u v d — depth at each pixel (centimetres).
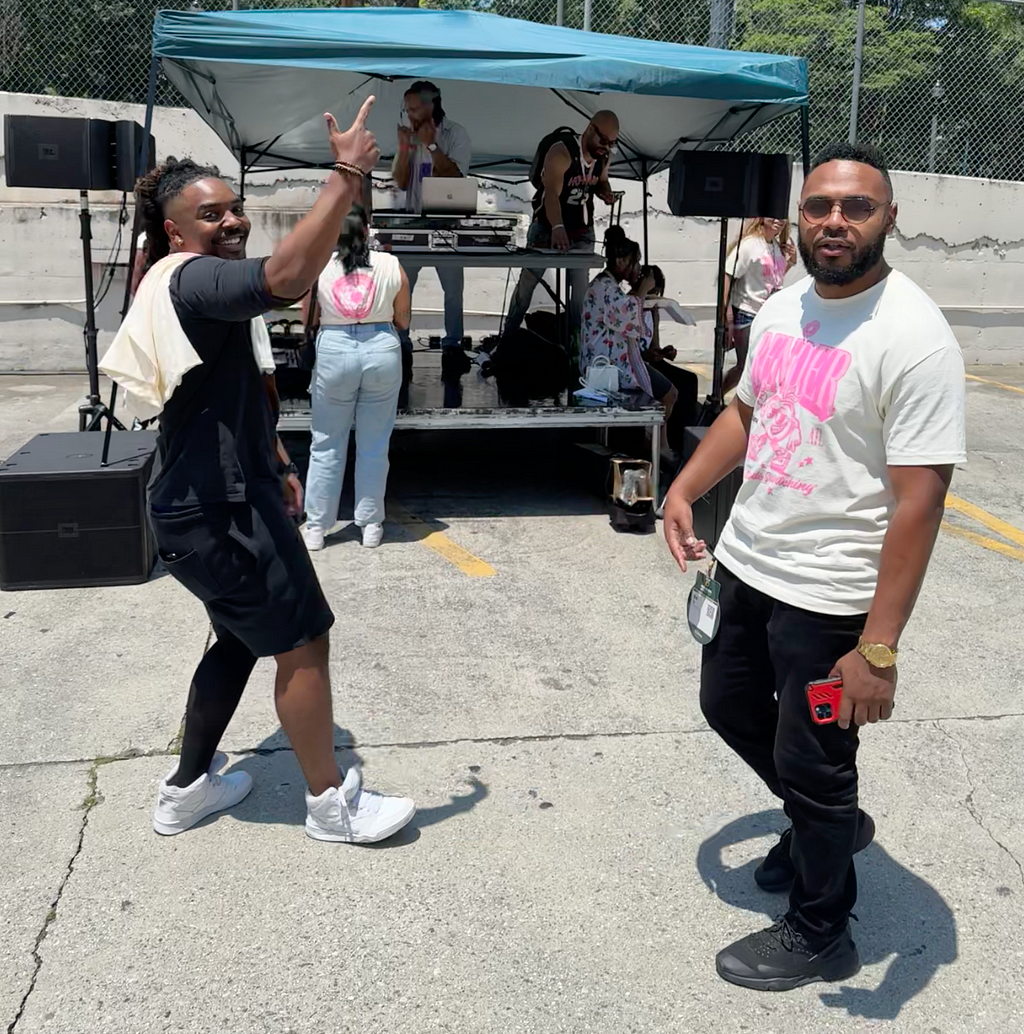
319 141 848
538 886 288
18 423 791
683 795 334
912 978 258
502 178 1018
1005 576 543
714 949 266
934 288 1145
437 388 677
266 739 362
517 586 507
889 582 217
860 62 1081
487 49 527
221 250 270
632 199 1065
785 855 285
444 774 344
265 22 516
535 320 852
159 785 327
